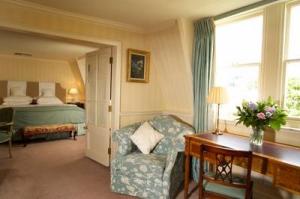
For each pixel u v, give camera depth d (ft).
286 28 7.89
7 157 13.37
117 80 11.63
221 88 8.97
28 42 15.67
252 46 9.17
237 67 9.70
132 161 8.73
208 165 9.61
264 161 6.28
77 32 10.28
